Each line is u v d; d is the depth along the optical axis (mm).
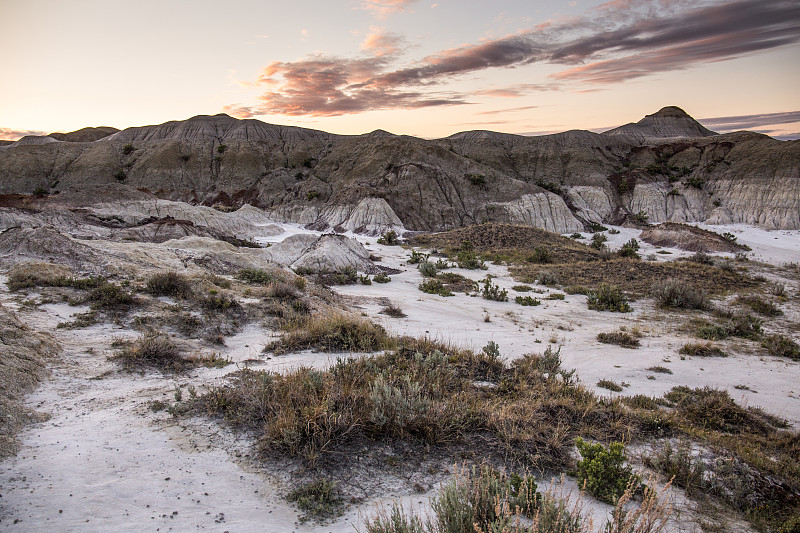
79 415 6078
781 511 5184
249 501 4438
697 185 81812
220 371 8484
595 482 4910
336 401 6316
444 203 73500
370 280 27406
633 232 68812
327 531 4039
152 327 10742
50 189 82000
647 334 16797
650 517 3822
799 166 72562
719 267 33688
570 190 87500
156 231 38188
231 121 140125
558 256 36750
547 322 18281
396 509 3750
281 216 73750
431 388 7480
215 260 21375
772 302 22609
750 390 11266
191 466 4969
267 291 15516
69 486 4371
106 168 87750
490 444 5871
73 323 10188
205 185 89250
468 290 25109
